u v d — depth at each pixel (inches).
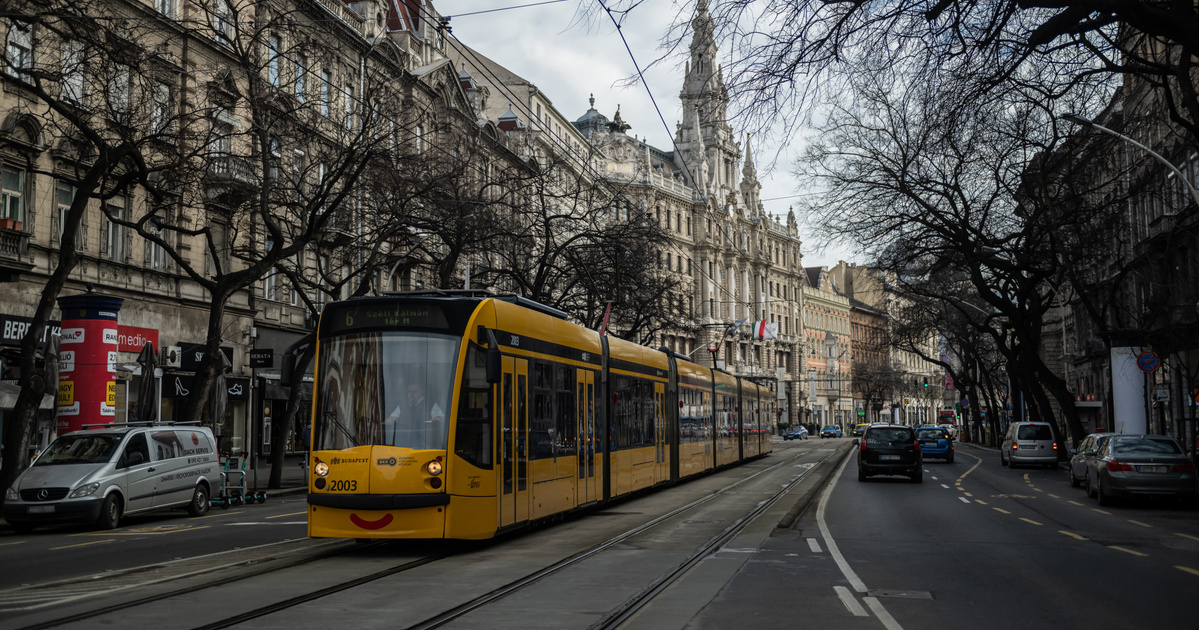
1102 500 880.9
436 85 1838.1
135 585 433.4
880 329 2689.5
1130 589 422.0
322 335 568.7
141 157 844.6
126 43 836.0
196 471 877.8
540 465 657.6
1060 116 942.4
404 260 1346.0
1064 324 2834.6
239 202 1092.5
